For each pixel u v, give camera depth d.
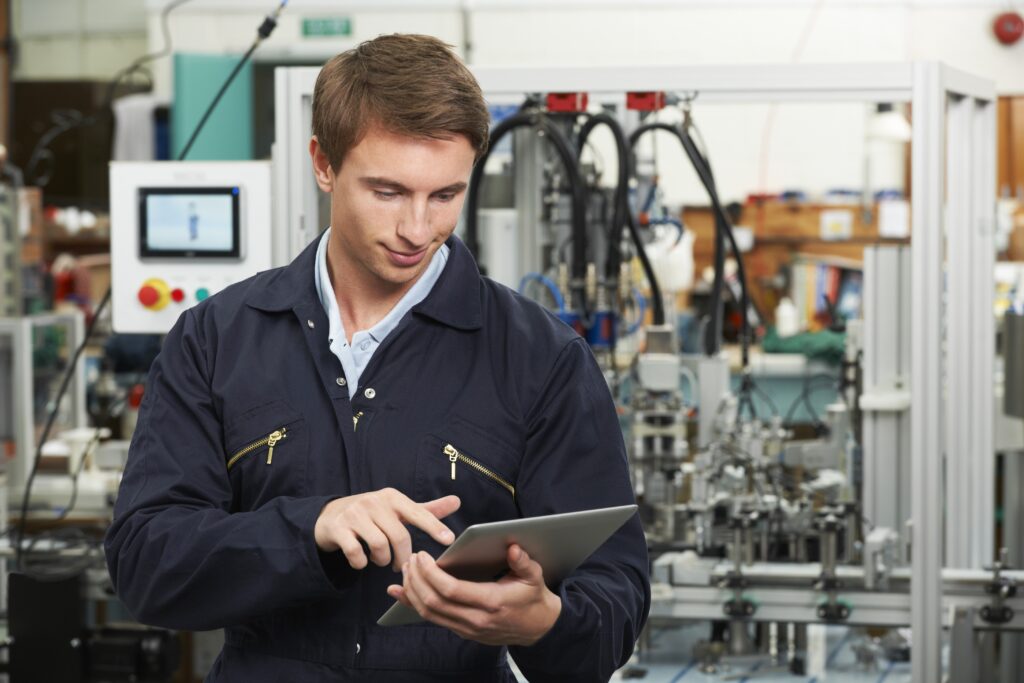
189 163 2.56
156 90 7.16
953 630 2.49
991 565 2.72
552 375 1.28
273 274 1.35
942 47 7.00
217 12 7.02
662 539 2.86
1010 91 7.00
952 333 2.67
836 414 3.09
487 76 2.42
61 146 7.36
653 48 7.02
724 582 2.58
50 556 2.88
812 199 6.52
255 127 6.75
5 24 7.30
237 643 1.30
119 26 7.31
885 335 2.85
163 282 2.58
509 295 1.33
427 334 1.29
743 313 3.06
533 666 1.19
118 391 4.17
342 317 1.32
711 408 3.05
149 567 1.19
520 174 3.02
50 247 6.66
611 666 1.22
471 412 1.27
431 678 1.26
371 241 1.18
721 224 2.98
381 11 7.00
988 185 2.70
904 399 2.82
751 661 2.68
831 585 2.53
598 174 3.06
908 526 2.64
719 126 7.07
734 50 7.00
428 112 1.13
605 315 2.86
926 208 2.32
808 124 7.02
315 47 6.99
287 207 2.44
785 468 3.21
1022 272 5.17
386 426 1.26
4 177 4.98
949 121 2.61
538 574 1.08
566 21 7.02
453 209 1.19
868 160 6.34
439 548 1.26
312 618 1.26
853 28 6.93
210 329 1.32
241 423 1.27
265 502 1.27
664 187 7.09
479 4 7.00
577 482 1.27
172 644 2.83
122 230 2.58
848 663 2.68
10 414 3.26
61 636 2.76
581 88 2.40
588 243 3.02
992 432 2.74
